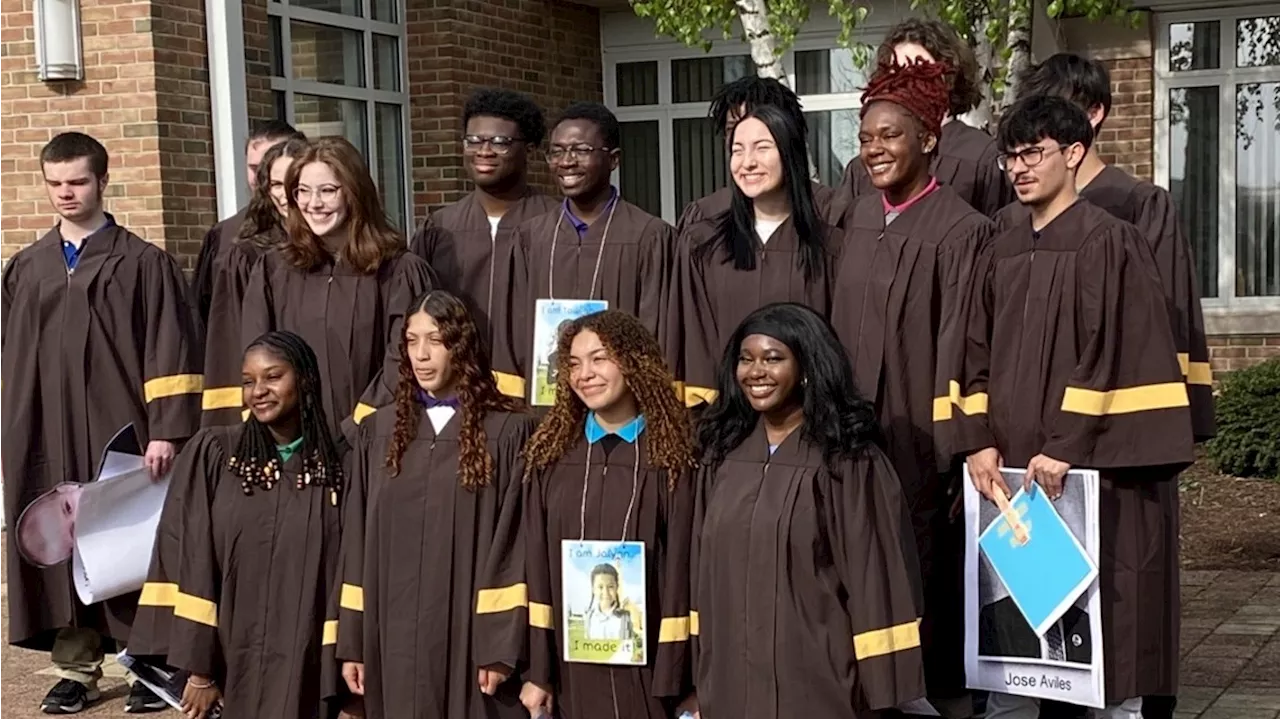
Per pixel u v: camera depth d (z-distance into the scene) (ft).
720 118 16.83
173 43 27.32
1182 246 15.24
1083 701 13.89
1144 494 14.24
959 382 14.80
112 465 18.76
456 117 35.14
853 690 12.96
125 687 20.34
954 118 18.51
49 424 19.27
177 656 15.65
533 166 36.73
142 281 19.45
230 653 15.66
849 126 38.01
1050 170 14.23
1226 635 20.76
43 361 19.26
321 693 15.29
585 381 13.89
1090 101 15.80
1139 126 34.94
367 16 34.19
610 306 17.02
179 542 15.96
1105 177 15.75
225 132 28.12
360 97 33.96
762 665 12.96
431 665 14.53
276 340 15.67
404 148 35.55
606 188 17.43
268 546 15.62
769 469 13.30
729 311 16.10
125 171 27.22
